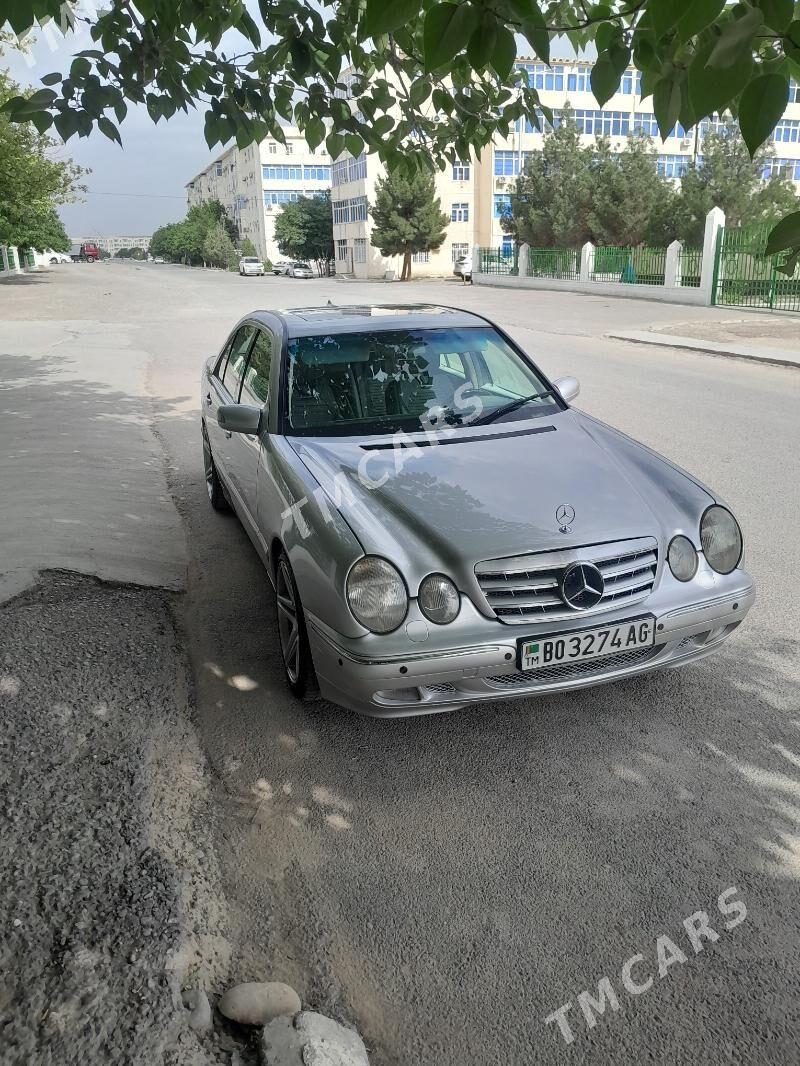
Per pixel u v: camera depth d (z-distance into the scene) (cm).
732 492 633
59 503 607
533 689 303
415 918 244
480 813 289
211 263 9181
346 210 6241
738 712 346
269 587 473
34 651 381
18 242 3862
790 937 235
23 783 288
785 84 143
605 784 303
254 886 256
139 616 426
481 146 445
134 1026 198
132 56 339
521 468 348
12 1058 188
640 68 216
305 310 498
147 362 1366
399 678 288
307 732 338
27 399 1033
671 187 3584
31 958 215
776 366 1323
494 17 162
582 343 1636
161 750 319
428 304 523
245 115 384
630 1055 202
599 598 300
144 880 246
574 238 3788
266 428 399
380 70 428
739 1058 201
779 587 464
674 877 258
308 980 224
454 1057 202
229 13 346
